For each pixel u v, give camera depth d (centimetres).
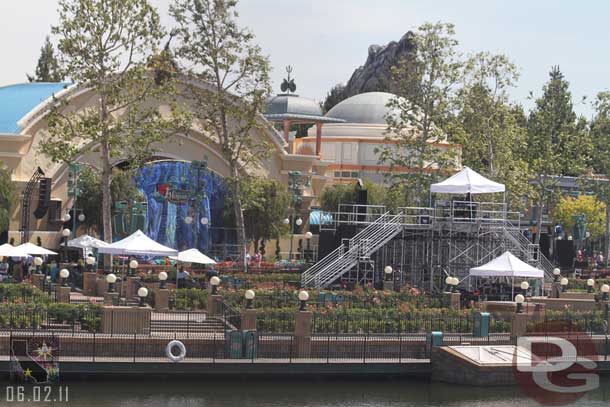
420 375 5897
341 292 7081
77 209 9656
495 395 5659
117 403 5072
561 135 11250
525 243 8431
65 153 8019
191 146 10644
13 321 5700
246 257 8919
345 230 8538
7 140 9581
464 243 8525
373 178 13350
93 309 5803
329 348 5884
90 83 8112
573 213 13325
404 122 10125
